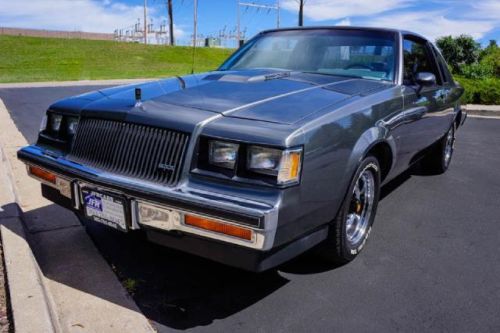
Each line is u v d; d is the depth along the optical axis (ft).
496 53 65.77
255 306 8.71
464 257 11.09
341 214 9.39
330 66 12.77
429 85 12.81
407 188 16.75
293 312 8.56
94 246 10.74
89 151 9.29
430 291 9.46
